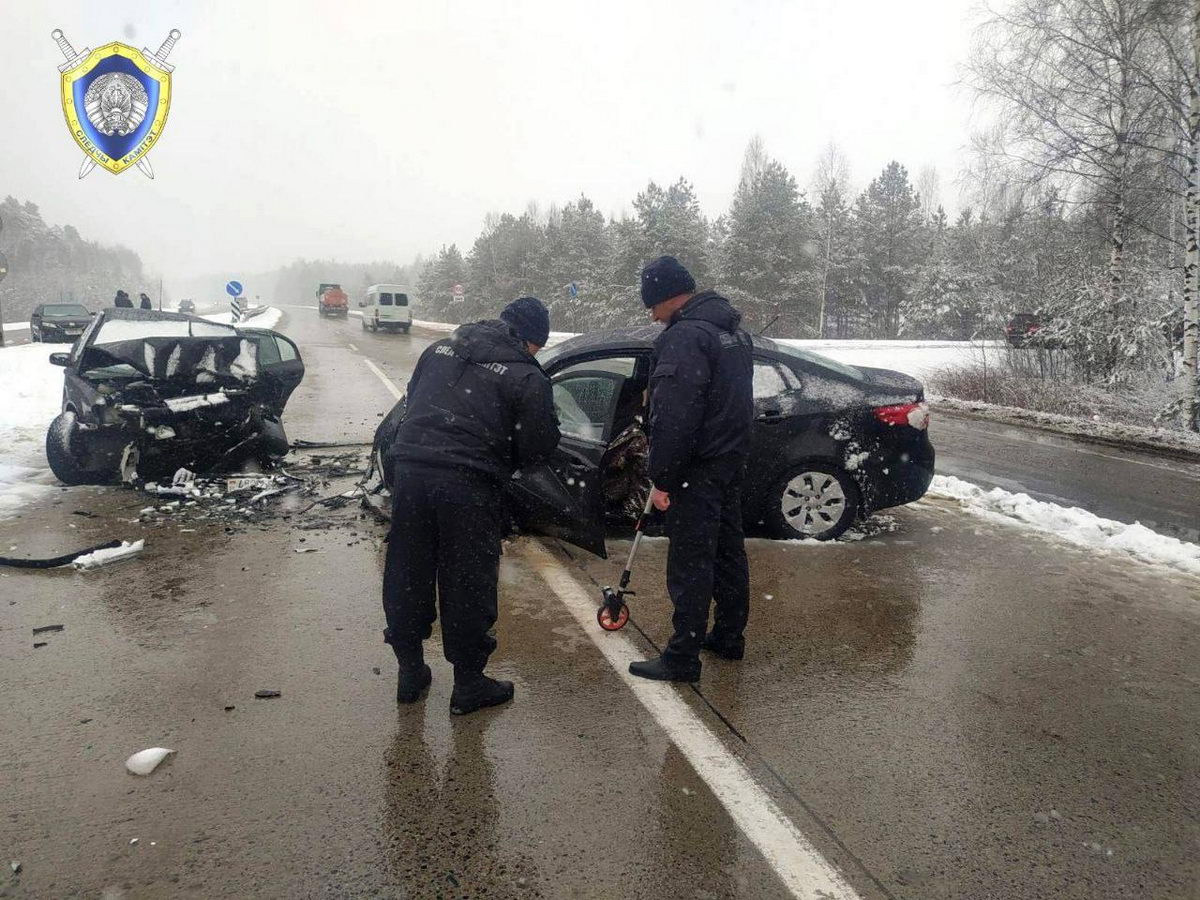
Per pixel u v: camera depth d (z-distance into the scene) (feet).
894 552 17.15
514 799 8.20
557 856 7.34
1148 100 48.88
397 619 9.89
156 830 7.57
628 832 7.72
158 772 8.52
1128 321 54.24
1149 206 54.08
